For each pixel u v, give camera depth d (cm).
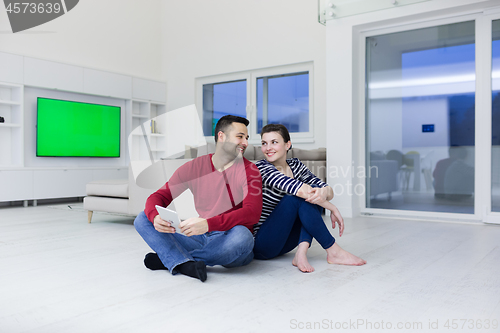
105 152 590
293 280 164
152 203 163
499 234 281
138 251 226
